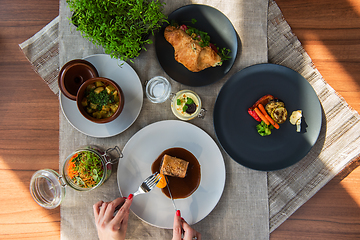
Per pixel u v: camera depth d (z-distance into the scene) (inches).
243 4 62.1
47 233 63.7
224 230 60.7
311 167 62.8
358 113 63.7
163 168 57.3
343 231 64.6
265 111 59.2
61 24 61.3
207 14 59.1
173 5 61.6
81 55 61.4
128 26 49.3
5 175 64.1
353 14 64.8
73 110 58.4
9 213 63.6
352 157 62.4
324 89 63.9
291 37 64.5
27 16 65.1
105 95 53.2
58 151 64.4
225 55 59.5
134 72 58.9
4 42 64.9
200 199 59.5
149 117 61.3
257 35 62.1
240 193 61.0
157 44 59.2
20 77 64.8
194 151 60.4
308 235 64.4
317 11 65.0
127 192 59.2
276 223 62.1
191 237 54.2
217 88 61.9
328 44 65.3
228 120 60.8
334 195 64.9
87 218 60.0
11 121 64.4
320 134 63.1
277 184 62.6
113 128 58.9
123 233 53.3
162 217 59.1
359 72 64.7
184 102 59.4
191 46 55.8
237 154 60.2
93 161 54.2
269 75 60.1
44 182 53.2
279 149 60.2
